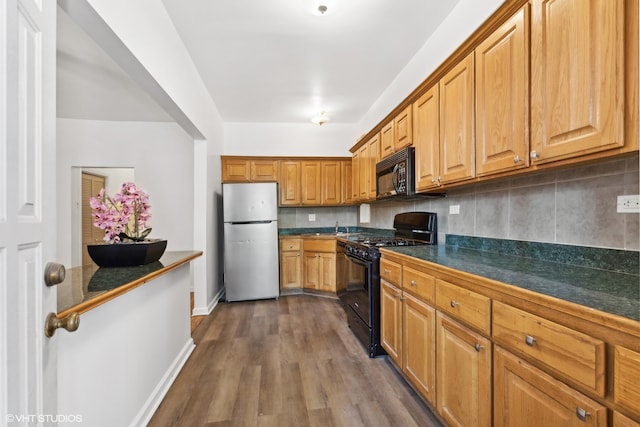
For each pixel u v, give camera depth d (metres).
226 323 3.01
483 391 1.15
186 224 4.13
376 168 2.97
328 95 3.60
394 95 3.21
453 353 1.34
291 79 3.18
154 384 1.71
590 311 0.75
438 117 1.92
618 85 0.89
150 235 4.09
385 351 2.24
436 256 1.73
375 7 2.08
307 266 4.13
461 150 1.68
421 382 1.62
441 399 1.44
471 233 2.08
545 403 0.89
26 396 0.65
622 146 0.89
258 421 1.56
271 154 4.57
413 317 1.71
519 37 1.26
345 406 1.68
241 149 4.52
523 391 0.97
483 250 1.96
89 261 4.45
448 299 1.37
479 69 1.53
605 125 0.93
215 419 1.58
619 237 1.19
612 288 0.96
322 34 2.39
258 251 3.82
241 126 4.53
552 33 1.11
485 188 1.94
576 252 1.36
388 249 2.09
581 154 1.01
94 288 1.13
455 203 2.25
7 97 0.59
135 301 1.50
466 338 1.25
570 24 1.03
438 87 1.92
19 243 0.63
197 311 3.26
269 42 2.49
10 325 0.59
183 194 4.13
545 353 0.88
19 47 0.64
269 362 2.19
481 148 1.52
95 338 1.18
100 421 1.20
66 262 3.89
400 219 2.98
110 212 1.62
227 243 3.76
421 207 2.74
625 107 0.88
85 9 1.23
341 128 4.71
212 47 2.57
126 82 2.79
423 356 1.60
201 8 2.07
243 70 2.97
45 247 0.74
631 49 0.86
